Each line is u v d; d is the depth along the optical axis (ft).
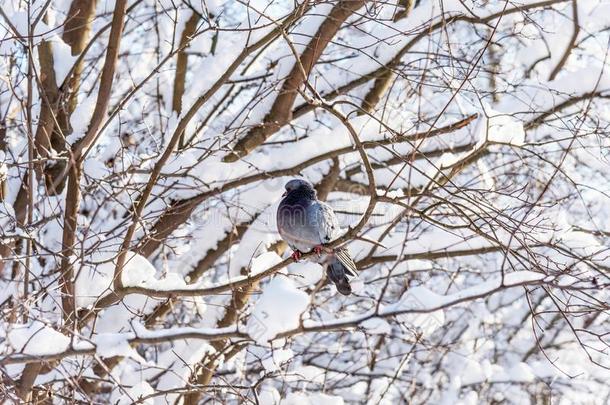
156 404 28.22
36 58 28.30
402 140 24.34
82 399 24.16
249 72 33.45
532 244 24.85
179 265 31.65
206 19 23.21
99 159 30.60
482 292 17.79
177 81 34.35
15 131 33.40
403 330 32.19
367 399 35.09
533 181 33.68
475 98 31.12
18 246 26.73
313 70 33.27
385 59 30.99
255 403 21.21
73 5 31.53
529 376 37.17
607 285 18.53
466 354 38.17
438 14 29.07
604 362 38.04
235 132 29.45
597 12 34.24
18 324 20.15
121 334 18.83
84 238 20.79
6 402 21.16
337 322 18.03
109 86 22.91
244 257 30.91
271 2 24.45
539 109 30.71
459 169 26.63
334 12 27.63
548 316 42.11
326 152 29.48
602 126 31.76
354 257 31.73
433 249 30.99
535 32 34.65
